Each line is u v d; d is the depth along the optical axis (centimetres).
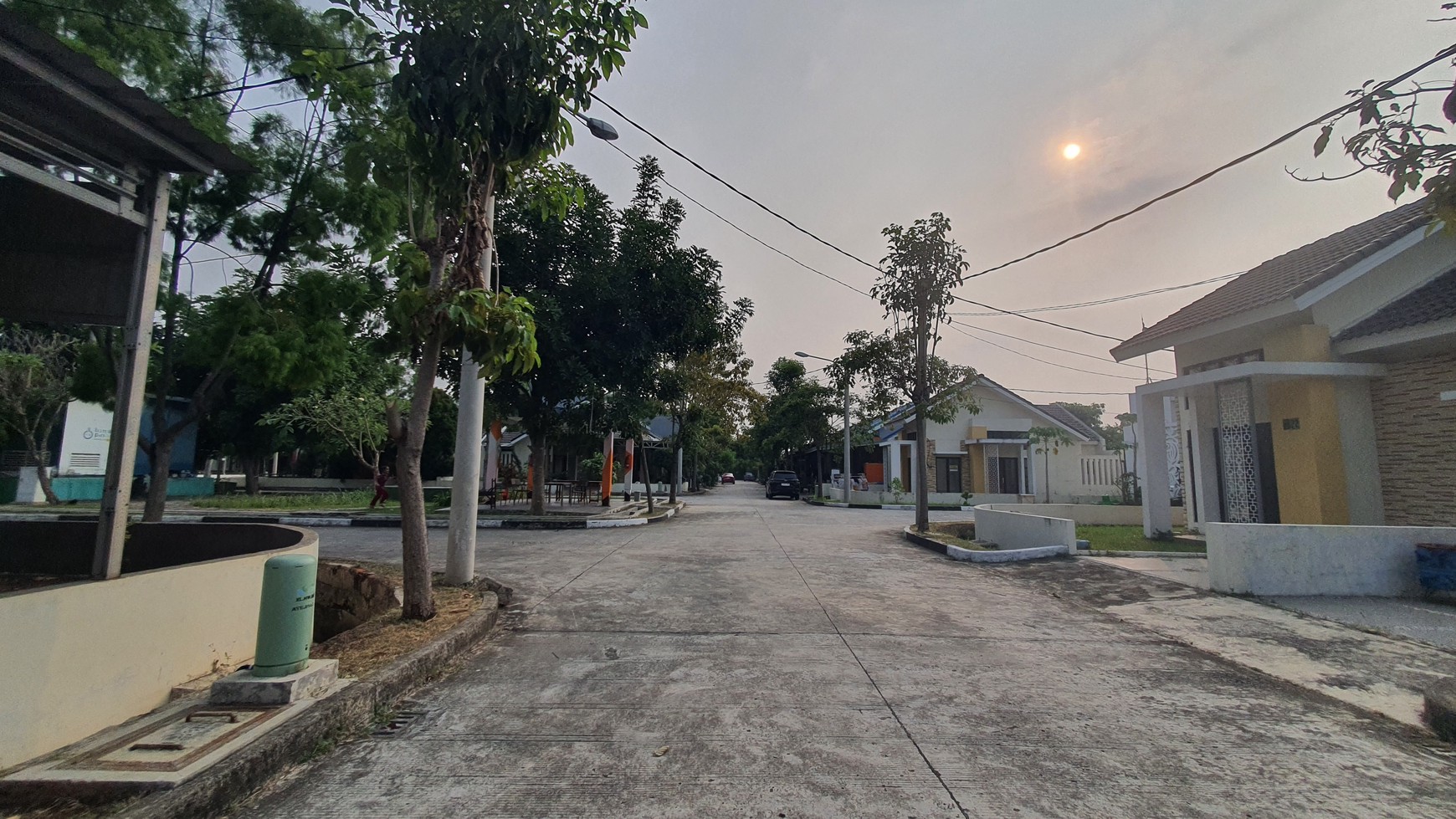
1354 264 984
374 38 517
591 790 309
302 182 914
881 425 1642
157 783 288
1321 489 977
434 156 536
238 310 859
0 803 284
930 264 1398
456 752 351
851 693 439
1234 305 1206
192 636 443
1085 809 294
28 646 328
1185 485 1391
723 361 2245
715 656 521
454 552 772
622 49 538
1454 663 510
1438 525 901
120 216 461
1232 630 602
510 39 502
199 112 823
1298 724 394
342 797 304
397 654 477
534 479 1702
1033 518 1107
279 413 1997
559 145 583
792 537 1394
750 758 343
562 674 477
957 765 336
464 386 796
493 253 655
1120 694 441
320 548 1136
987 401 2873
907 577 881
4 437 1733
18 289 554
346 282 928
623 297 1480
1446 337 858
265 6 858
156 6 791
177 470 2670
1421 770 336
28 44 364
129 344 466
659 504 2430
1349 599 717
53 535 692
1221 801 303
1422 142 363
